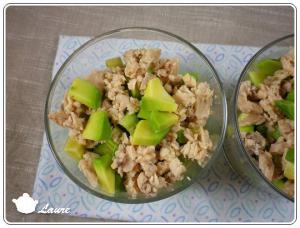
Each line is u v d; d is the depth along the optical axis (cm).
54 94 17
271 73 17
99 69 18
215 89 16
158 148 15
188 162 15
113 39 18
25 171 19
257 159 16
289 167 16
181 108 15
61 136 16
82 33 21
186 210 18
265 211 18
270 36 21
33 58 21
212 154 15
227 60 20
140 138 15
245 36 21
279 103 16
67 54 20
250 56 20
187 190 18
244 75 16
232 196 18
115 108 16
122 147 15
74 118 16
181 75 17
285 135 16
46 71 21
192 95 15
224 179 18
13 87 20
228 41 21
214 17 21
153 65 16
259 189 18
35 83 20
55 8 22
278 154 16
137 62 16
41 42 21
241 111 16
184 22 21
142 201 15
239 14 22
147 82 15
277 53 17
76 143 16
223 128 16
